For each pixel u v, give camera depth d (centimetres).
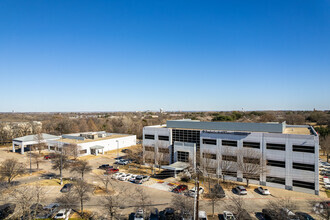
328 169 5462
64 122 12188
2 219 2555
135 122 14088
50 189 3834
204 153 4553
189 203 2906
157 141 5534
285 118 12538
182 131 5256
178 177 4612
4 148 8275
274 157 4016
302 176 3775
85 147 6900
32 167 5434
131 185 4144
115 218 2778
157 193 3709
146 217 2692
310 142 3722
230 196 3569
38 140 7112
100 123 14000
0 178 4275
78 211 2991
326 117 11275
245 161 4141
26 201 2573
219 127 5025
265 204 3228
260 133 4150
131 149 7800
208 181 3962
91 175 4797
